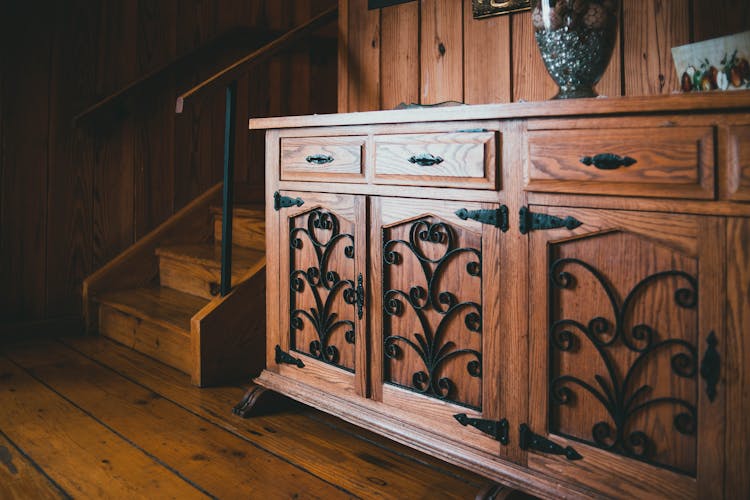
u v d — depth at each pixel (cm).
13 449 182
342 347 190
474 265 154
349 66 254
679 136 119
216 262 286
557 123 135
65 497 155
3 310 295
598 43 150
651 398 125
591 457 133
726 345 115
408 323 170
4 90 289
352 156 181
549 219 138
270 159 212
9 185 293
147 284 327
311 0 377
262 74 362
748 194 111
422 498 156
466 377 157
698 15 171
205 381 239
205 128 346
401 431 170
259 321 255
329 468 172
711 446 117
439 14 225
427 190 162
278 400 218
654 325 125
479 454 153
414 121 161
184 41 338
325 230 193
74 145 308
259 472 170
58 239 307
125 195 324
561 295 138
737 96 110
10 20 288
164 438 191
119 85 320
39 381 242
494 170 146
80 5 306
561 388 138
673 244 121
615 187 127
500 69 210
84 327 313
